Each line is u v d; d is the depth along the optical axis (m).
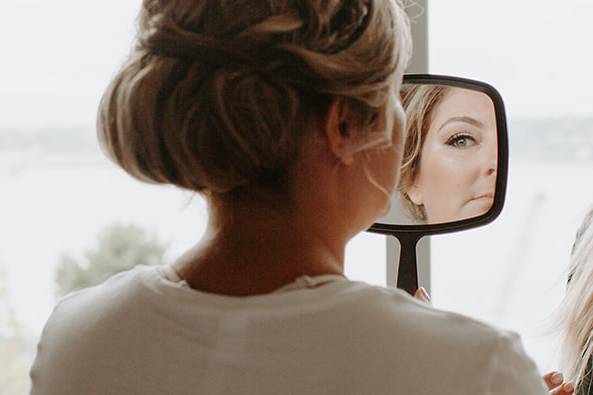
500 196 1.15
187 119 0.74
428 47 1.59
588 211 1.58
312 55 0.73
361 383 0.73
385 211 0.84
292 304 0.76
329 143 0.77
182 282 0.80
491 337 0.76
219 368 0.75
